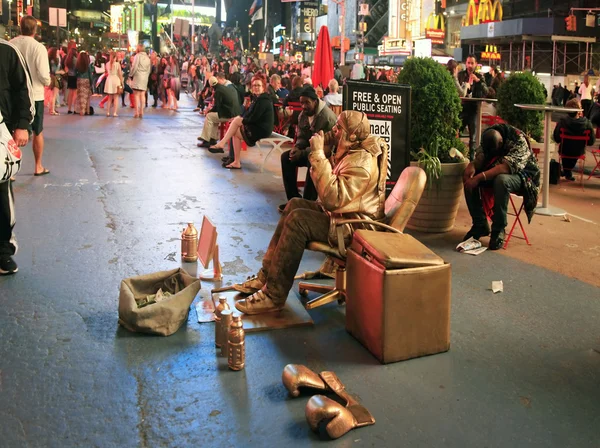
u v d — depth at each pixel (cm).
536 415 293
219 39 5844
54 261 497
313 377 303
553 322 408
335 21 7150
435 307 350
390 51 5153
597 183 1005
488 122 1121
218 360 341
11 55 470
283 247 392
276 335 377
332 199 376
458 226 675
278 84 1346
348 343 368
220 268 471
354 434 274
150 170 934
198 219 655
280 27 8319
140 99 1730
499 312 424
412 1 5922
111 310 404
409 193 407
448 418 288
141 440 264
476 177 579
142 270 485
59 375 317
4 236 459
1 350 342
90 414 283
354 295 368
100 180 836
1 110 466
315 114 685
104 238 568
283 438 270
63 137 1234
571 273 515
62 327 375
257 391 309
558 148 1034
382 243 353
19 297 420
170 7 8762
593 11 4016
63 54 2102
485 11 4744
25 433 266
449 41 5706
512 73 812
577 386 322
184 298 378
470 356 355
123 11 8094
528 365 345
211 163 1030
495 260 550
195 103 2503
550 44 4159
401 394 310
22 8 3475
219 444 264
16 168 425
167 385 311
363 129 391
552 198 873
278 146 976
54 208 671
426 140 628
